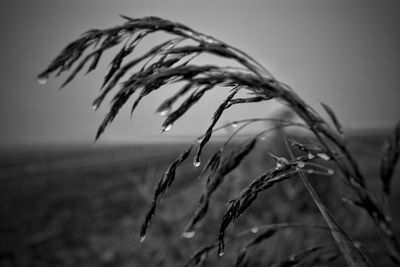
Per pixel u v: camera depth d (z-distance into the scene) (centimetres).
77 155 3522
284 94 57
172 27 66
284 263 74
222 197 369
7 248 767
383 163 67
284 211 328
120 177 1473
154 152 2889
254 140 67
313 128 58
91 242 753
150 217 73
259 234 86
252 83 57
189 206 408
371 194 61
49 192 1423
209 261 272
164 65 63
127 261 551
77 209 1084
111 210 986
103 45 66
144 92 64
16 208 1176
